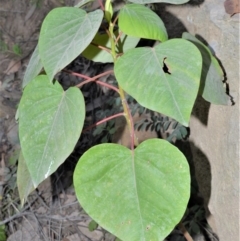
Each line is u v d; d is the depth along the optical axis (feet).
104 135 3.77
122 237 1.39
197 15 2.34
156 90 1.35
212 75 1.72
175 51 1.40
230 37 1.96
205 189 2.51
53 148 1.46
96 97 4.01
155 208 1.40
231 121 2.03
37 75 1.56
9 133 4.16
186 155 2.98
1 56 4.95
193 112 2.47
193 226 2.94
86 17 1.43
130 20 1.46
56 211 3.64
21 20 5.26
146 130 3.18
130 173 1.43
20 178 1.63
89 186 1.42
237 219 2.08
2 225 3.55
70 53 1.38
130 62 1.40
